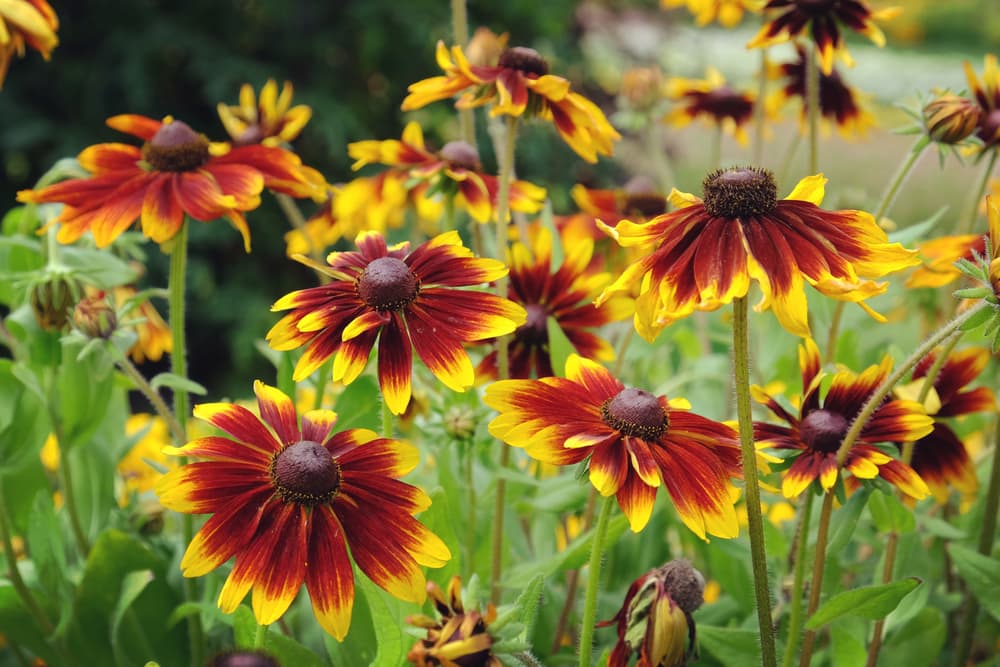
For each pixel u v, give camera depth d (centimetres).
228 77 319
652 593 74
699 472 74
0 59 94
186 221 86
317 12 340
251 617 81
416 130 100
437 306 77
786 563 90
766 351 104
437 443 89
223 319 310
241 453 74
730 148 284
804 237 72
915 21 679
